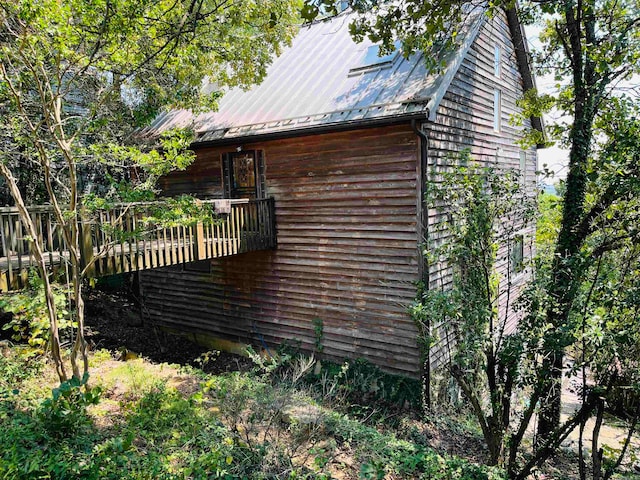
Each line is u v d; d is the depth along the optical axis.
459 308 5.59
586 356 4.90
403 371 8.32
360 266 8.69
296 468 4.24
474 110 9.71
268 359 10.02
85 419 4.41
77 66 5.62
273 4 9.66
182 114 11.74
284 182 9.56
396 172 8.04
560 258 5.43
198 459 3.90
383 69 9.10
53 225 6.04
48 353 6.86
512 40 11.61
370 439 5.41
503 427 5.68
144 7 5.16
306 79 10.30
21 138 5.17
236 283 10.68
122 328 11.36
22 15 3.98
